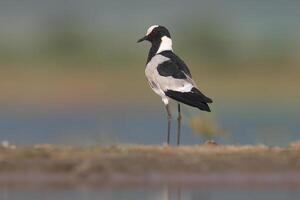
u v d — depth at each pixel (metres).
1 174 14.77
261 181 14.80
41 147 16.03
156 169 14.89
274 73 37.81
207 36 41.53
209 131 18.92
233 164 15.10
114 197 13.85
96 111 31.02
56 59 39.44
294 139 21.73
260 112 29.94
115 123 27.27
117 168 14.88
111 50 40.44
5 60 39.25
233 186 14.48
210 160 15.20
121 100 33.59
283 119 27.98
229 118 28.34
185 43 41.56
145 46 42.09
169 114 18.48
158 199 13.72
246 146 16.47
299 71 37.84
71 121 28.36
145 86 35.75
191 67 38.94
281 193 14.16
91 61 39.22
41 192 14.16
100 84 36.22
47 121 28.38
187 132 24.91
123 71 37.88
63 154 15.47
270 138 20.05
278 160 15.29
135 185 14.61
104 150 15.80
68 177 14.75
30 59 39.44
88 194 14.02
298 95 34.34
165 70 18.38
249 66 38.75
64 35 41.53
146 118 28.50
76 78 37.09
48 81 36.59
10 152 15.41
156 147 16.16
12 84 36.31
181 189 14.41
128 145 16.45
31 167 14.88
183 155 15.42
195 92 18.06
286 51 40.31
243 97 34.12
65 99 34.12
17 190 14.27
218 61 39.47
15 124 27.66
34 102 33.59
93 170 14.84
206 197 13.91
